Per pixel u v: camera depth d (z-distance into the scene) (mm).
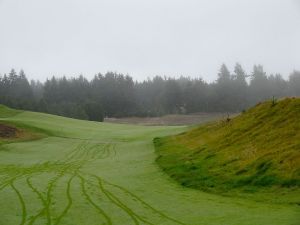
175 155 33156
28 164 33250
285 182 20094
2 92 174125
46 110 132000
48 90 171250
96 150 43031
